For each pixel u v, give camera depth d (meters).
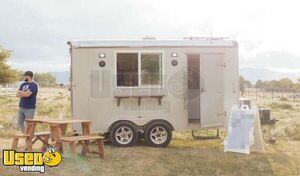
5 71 43.28
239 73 11.72
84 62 11.53
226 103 11.65
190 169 8.90
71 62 11.57
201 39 11.80
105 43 11.54
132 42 11.59
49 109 25.31
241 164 9.49
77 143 10.23
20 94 10.85
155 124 11.55
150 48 11.62
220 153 10.73
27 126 10.00
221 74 11.68
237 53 11.73
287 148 11.75
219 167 9.13
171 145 12.01
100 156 9.82
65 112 23.86
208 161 9.71
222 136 13.80
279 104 31.38
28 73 11.02
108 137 11.99
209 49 11.66
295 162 9.80
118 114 11.57
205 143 12.55
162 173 8.55
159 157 10.05
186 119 11.70
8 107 27.78
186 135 14.15
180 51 11.66
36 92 11.08
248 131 10.93
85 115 11.55
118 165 9.14
